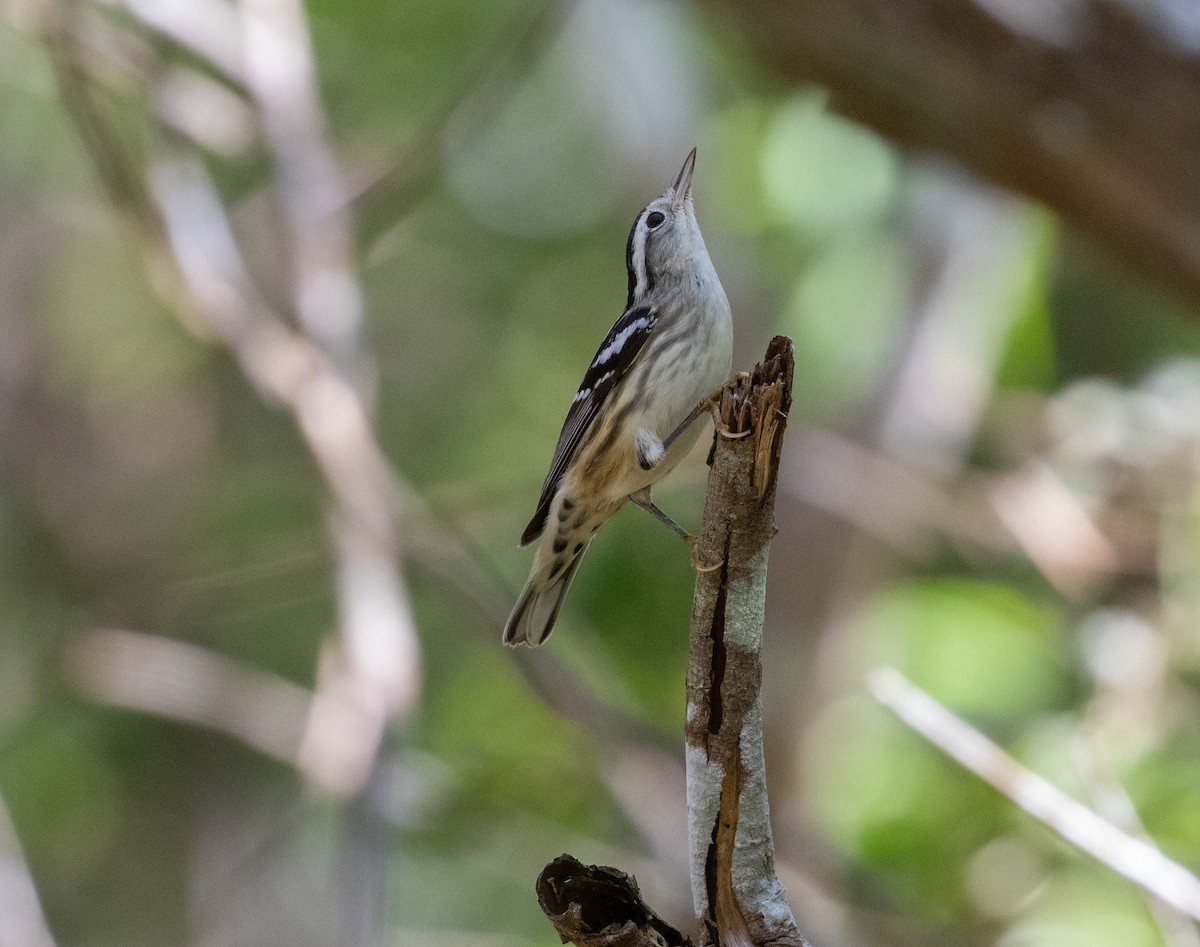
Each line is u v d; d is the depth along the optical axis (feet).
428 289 59.67
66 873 52.19
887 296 44.88
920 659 38.52
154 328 64.13
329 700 32.35
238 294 36.35
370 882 29.14
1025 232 45.50
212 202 37.78
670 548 42.68
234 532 58.75
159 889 53.67
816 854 38.58
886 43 31.37
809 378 45.03
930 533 44.32
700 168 49.42
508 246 57.88
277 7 38.78
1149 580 38.04
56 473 63.00
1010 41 30.50
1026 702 37.65
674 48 50.03
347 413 34.73
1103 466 39.65
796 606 46.57
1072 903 34.58
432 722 43.45
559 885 16.34
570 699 36.14
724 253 47.62
